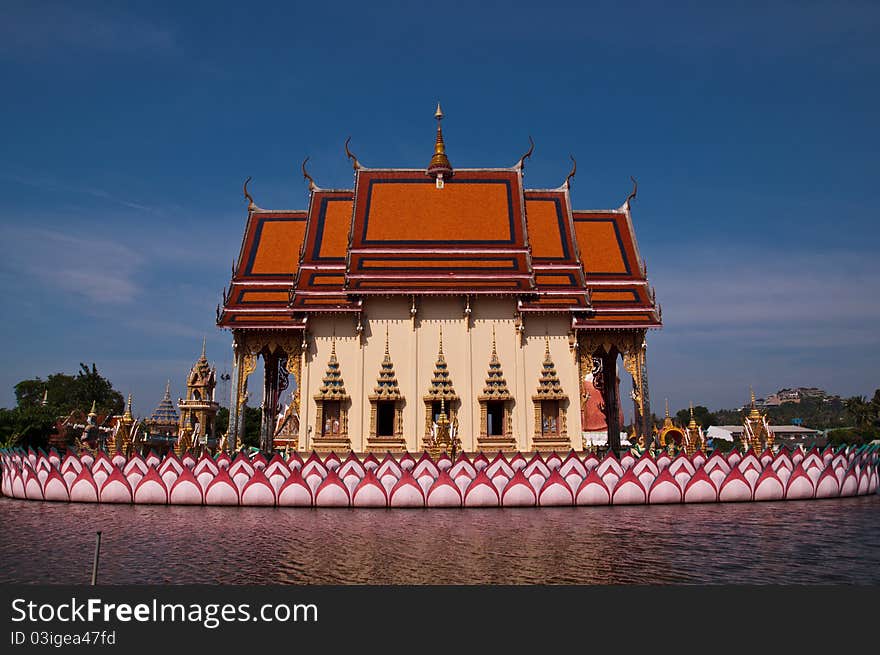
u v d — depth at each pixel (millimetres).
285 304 39875
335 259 40344
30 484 29453
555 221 42500
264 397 46625
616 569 16688
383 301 38188
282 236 43469
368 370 37469
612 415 46500
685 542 20016
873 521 23953
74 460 28953
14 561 17609
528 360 38000
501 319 38219
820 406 192500
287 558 17766
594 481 27391
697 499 28406
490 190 42500
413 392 37062
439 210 41438
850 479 30906
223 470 27047
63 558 17906
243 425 39500
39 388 98188
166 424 80812
